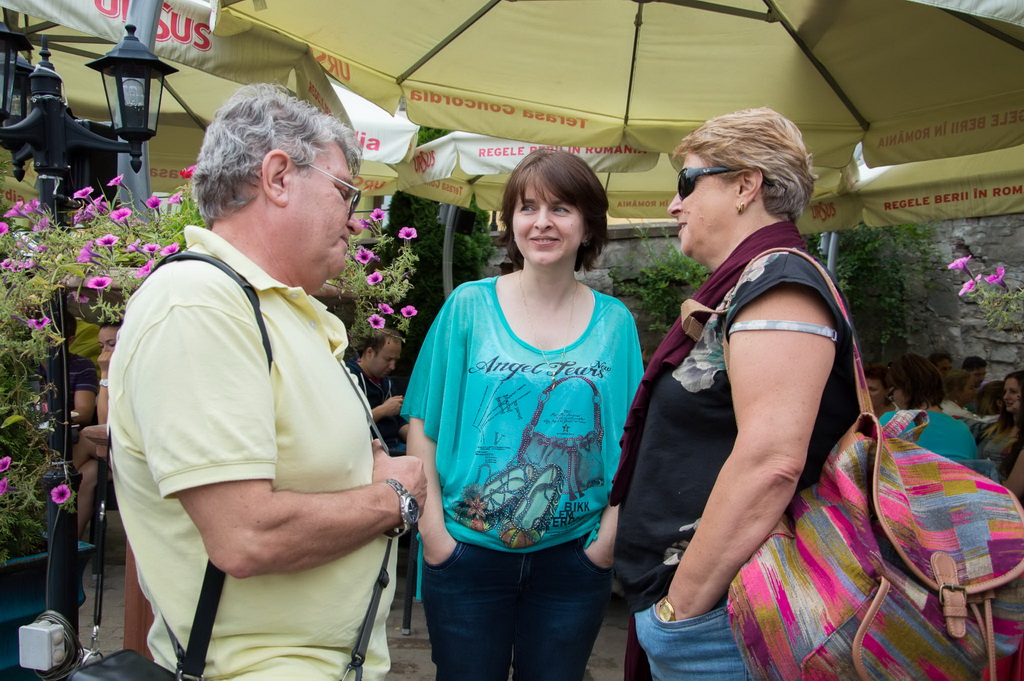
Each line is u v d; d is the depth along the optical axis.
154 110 2.19
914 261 7.44
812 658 1.19
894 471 1.29
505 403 1.97
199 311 1.10
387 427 4.32
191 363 1.08
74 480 1.64
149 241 1.72
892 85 3.41
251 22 2.76
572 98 3.79
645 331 7.91
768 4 3.05
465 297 2.07
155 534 1.17
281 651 1.20
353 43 3.17
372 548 1.35
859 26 3.08
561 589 2.03
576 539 2.02
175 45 2.54
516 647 2.10
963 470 1.33
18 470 1.76
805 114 3.75
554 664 2.04
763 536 1.28
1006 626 1.22
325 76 3.15
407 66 3.43
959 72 3.22
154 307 1.11
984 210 4.77
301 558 1.14
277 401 1.18
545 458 1.95
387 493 1.28
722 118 1.54
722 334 1.42
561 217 1.97
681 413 1.45
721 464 1.42
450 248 6.62
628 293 7.95
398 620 3.96
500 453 1.95
